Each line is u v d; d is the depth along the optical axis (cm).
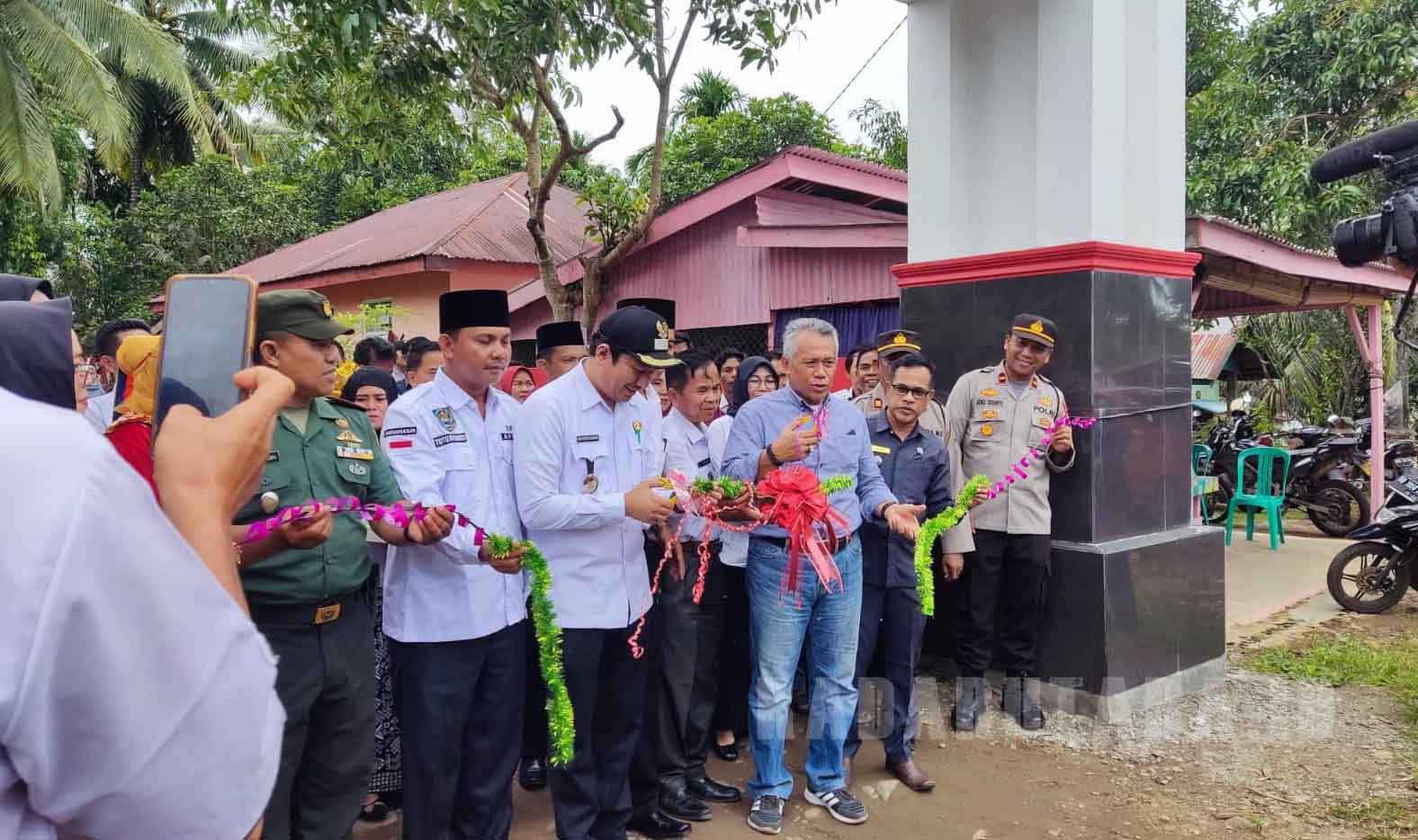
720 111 1578
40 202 1377
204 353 154
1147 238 504
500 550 260
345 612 254
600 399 308
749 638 405
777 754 350
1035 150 491
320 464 253
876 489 362
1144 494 480
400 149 843
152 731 80
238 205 1619
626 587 306
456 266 1131
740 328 900
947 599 484
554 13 652
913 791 385
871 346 492
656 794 348
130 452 225
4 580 73
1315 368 1230
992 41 508
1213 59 1227
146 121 1880
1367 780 394
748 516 311
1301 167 998
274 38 862
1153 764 411
